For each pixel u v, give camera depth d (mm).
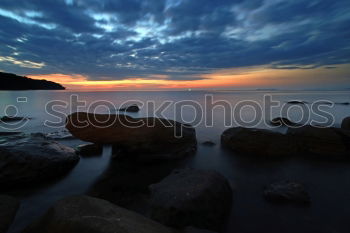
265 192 6184
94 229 2650
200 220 4375
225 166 8773
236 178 7547
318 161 9156
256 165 8836
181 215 4266
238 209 5441
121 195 6273
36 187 6707
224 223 4852
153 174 7965
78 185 6949
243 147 10805
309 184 6961
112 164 8883
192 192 4695
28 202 5832
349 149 9875
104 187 6820
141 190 6617
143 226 2938
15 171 6664
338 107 31672
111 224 2754
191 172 5953
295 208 5445
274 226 4770
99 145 10523
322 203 5680
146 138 9383
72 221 2801
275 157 9773
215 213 4664
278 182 6641
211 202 4723
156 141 9703
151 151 9539
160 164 9055
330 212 5266
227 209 5168
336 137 10031
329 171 8062
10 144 7820
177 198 4543
